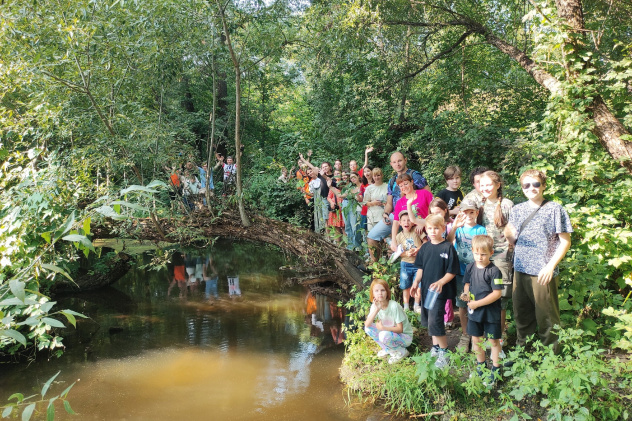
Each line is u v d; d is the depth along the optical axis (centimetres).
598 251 464
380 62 1150
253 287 799
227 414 392
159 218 813
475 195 454
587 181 552
